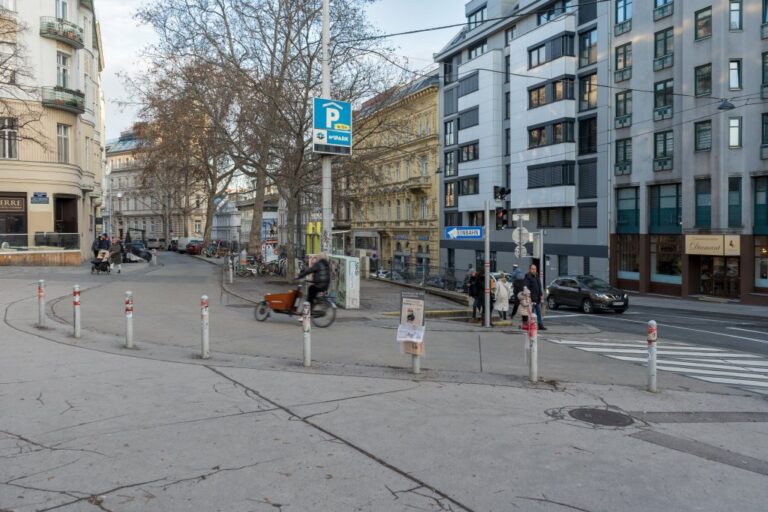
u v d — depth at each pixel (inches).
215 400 296.7
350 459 222.8
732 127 1224.2
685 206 1300.4
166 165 1695.4
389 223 2436.0
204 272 1314.0
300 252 1439.5
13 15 1330.0
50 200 1403.8
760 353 564.4
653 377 358.6
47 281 896.9
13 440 235.1
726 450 252.8
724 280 1278.3
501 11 1841.8
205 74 992.2
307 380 345.1
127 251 1809.8
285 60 931.3
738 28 1215.6
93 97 1745.8
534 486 204.2
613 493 201.0
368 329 564.1
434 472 213.2
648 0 1392.7
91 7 1667.1
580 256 1583.4
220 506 181.8
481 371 394.6
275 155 1000.9
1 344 427.2
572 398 328.8
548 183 1625.2
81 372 348.5
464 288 953.5
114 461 215.5
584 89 1569.9
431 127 2175.2
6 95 1323.8
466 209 1975.9
